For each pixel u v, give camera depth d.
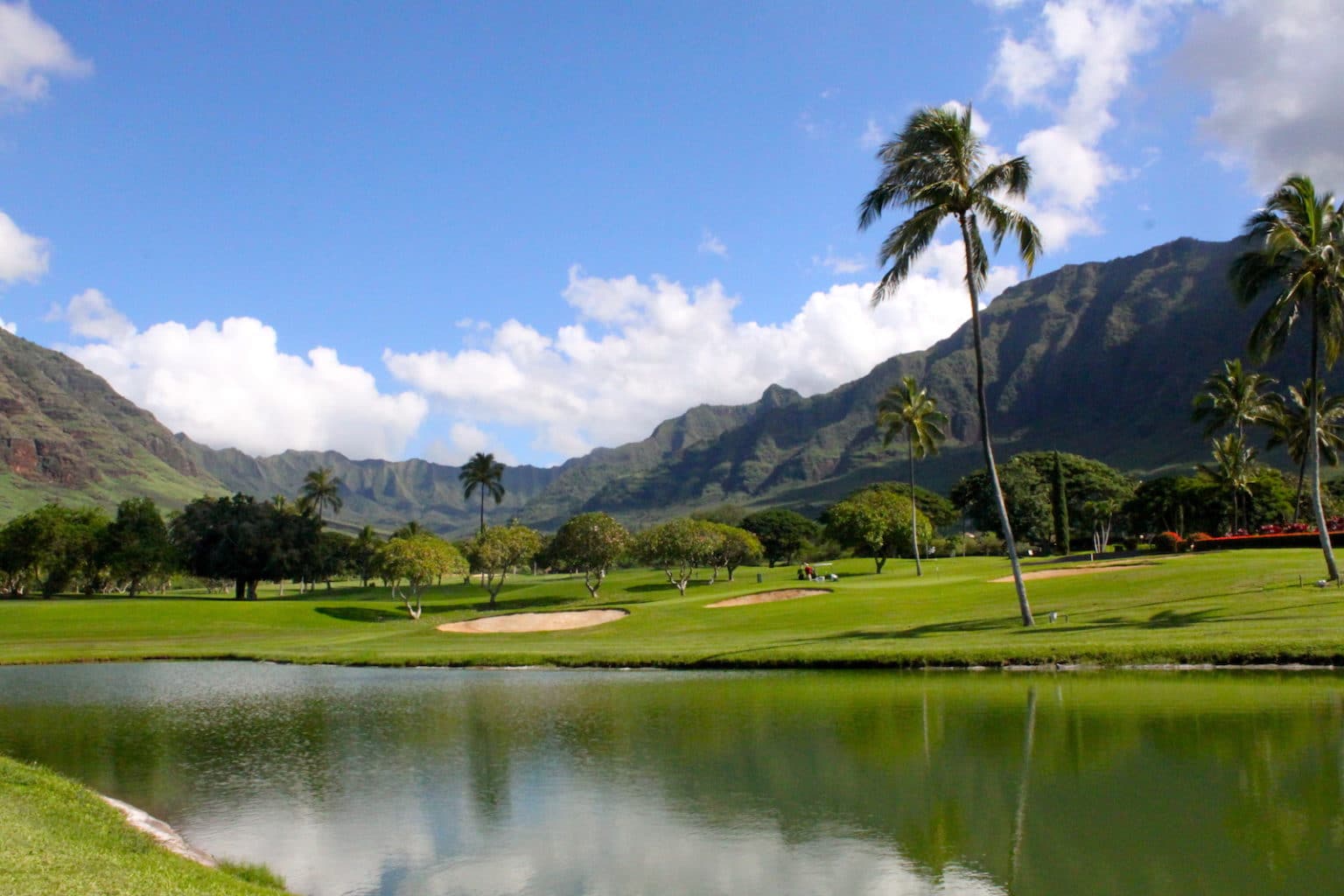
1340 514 111.38
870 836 14.15
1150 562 61.66
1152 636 33.53
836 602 54.69
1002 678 29.81
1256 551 60.91
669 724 24.61
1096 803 15.26
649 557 91.50
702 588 96.44
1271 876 11.79
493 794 17.81
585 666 39.91
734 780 17.98
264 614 80.00
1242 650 29.83
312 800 17.89
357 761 21.47
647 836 14.70
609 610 62.78
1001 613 44.56
